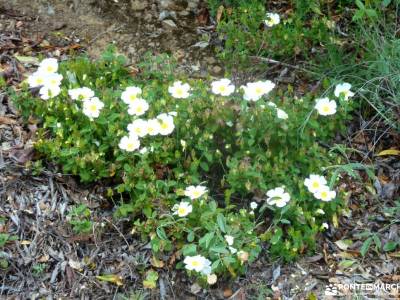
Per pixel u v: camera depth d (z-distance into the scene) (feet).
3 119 4.03
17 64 4.45
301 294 3.50
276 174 3.66
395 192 3.98
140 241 3.61
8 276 3.43
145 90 3.96
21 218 3.62
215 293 3.46
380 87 4.13
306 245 3.61
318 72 4.47
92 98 3.81
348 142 4.20
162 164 3.75
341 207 3.73
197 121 3.83
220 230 3.43
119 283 3.45
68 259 3.52
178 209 3.47
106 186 3.81
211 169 3.90
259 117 3.72
